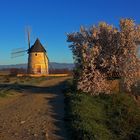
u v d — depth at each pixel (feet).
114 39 104.78
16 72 294.66
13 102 97.25
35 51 280.92
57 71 300.81
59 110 80.89
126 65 103.14
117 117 86.48
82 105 82.99
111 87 106.32
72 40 108.78
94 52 103.04
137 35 103.91
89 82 103.14
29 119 70.23
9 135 56.90
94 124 67.10
